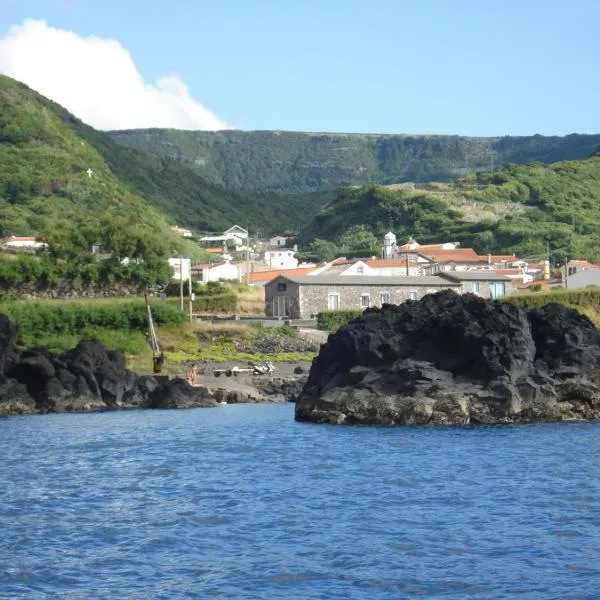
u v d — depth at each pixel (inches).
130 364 5669.3
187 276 7303.2
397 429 3592.5
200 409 4692.4
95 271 7076.8
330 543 2016.5
